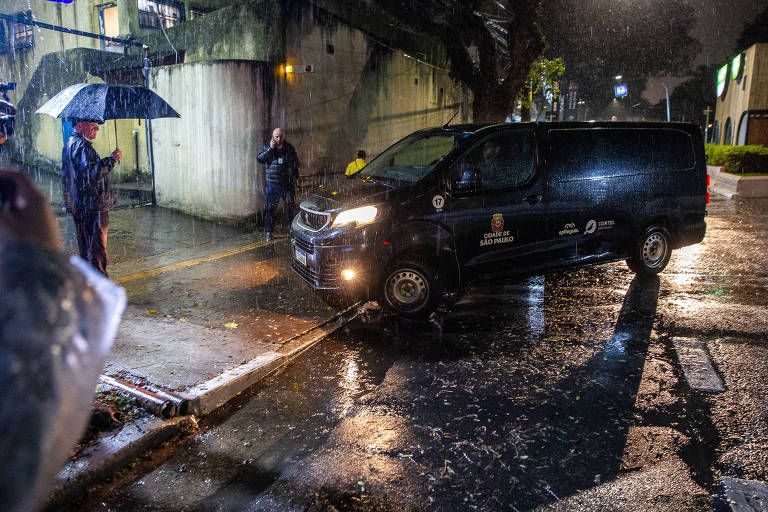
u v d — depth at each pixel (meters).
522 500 2.69
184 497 2.70
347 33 11.91
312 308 5.54
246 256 7.66
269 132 10.12
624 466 2.98
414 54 14.38
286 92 10.51
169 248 8.07
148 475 2.88
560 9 21.45
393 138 14.00
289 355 4.42
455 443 3.21
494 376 4.11
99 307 0.73
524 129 5.74
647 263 6.69
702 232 6.95
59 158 14.96
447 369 4.23
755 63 23.47
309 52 11.03
